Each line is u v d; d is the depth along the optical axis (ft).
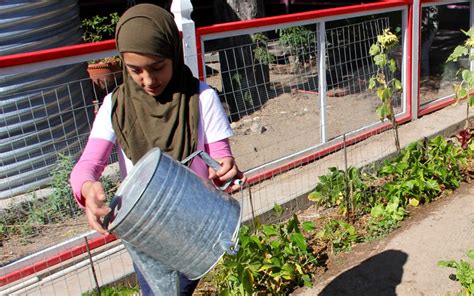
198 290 11.46
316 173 16.71
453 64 23.59
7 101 14.75
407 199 14.89
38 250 13.41
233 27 14.47
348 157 17.72
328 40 22.98
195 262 6.36
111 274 12.01
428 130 19.74
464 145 16.72
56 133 15.97
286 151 18.60
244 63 23.21
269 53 25.23
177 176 6.14
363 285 11.66
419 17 19.77
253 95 24.02
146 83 6.39
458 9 23.35
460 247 12.83
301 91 24.76
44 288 11.75
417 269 12.07
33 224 14.58
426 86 23.71
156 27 6.17
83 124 17.04
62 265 12.42
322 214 14.78
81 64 17.08
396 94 21.39
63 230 14.32
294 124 20.98
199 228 6.21
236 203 6.59
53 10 16.34
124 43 6.16
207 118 6.91
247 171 16.24
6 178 15.28
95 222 6.15
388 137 19.27
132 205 5.92
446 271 11.93
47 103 15.60
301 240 11.78
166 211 6.03
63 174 15.16
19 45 15.62
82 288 11.64
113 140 6.98
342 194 14.60
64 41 17.01
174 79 6.74
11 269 12.09
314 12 16.42
